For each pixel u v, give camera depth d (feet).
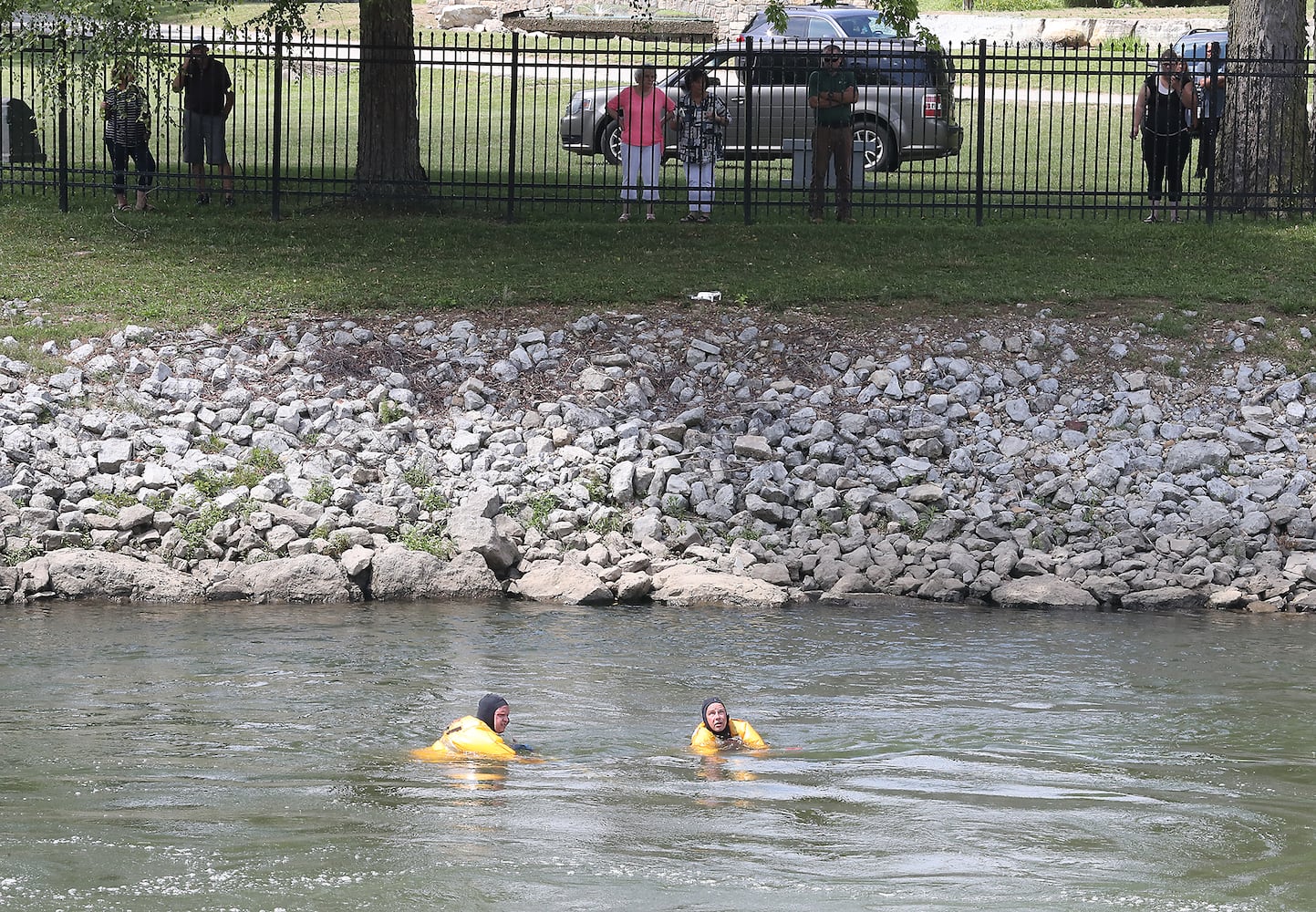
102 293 172.76
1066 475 148.05
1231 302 176.45
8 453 139.33
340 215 210.38
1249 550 139.03
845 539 138.82
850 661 109.50
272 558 130.72
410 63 204.03
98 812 71.46
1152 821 72.69
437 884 62.28
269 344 162.81
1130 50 368.89
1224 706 97.55
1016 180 255.29
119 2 180.75
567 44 359.05
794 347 166.40
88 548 130.41
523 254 192.34
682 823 71.26
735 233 203.62
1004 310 174.19
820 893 62.03
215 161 212.84
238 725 88.69
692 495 143.33
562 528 137.90
